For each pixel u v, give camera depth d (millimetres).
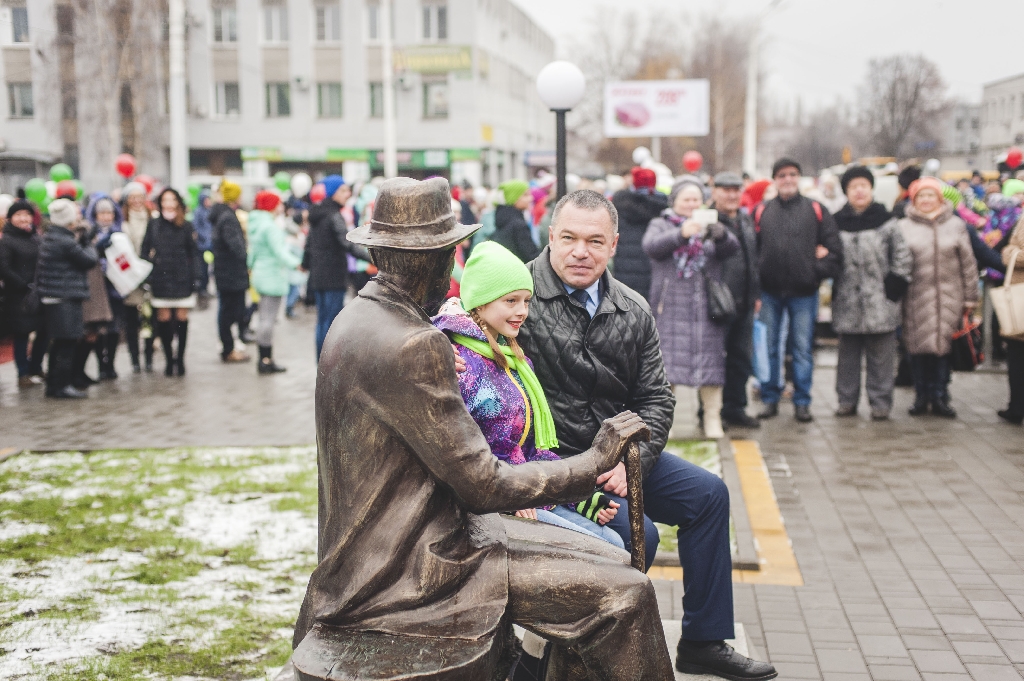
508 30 48562
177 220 10680
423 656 2156
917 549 5254
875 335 8172
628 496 2486
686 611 3689
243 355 11906
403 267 2320
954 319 8070
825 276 7918
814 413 8586
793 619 4438
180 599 4609
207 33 41375
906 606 4551
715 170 58531
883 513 5836
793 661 4031
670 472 3623
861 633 4281
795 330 8188
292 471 6828
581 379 3508
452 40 41125
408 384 2158
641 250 8430
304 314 16891
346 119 41812
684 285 7293
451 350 2221
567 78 6621
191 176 42125
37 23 36344
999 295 7652
